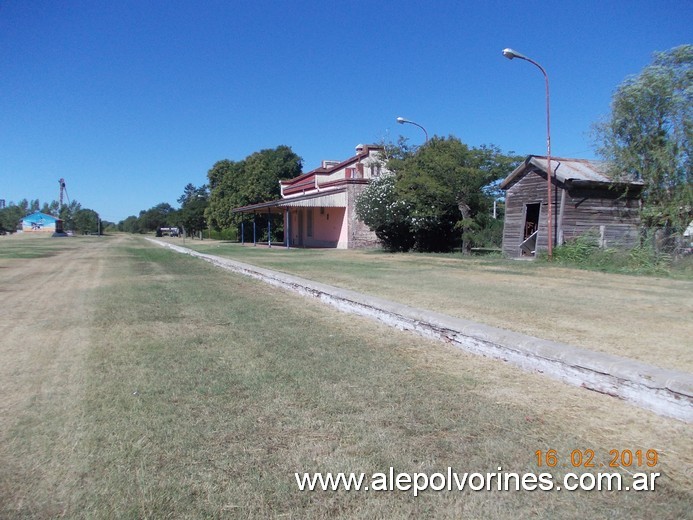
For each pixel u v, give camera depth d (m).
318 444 3.44
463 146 21.48
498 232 27.70
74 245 39.50
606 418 3.79
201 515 2.66
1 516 2.67
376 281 11.88
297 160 52.97
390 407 4.05
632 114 16.59
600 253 15.48
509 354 5.17
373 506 2.75
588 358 4.42
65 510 2.72
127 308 8.85
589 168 18.64
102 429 3.71
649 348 5.42
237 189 50.12
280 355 5.60
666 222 16.38
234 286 11.98
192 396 4.36
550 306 8.16
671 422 3.70
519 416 3.85
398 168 24.67
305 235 36.56
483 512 2.70
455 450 3.35
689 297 9.26
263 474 3.06
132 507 2.73
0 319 8.03
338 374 4.89
